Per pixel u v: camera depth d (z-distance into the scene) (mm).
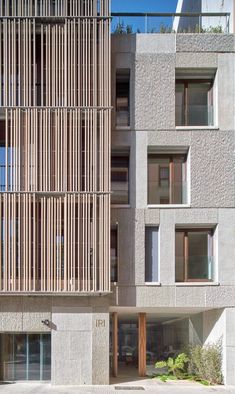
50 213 18344
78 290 18016
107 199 18484
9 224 18203
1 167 18688
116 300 18625
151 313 21719
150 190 19594
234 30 19969
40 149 18578
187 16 20641
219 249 18875
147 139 19297
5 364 18641
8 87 18766
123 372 21750
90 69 18922
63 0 19031
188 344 22125
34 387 17625
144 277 18812
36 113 18688
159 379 19578
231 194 19094
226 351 18344
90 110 18766
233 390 17281
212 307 18734
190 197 19094
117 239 18984
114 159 19719
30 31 18906
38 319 18312
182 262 19250
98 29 19094
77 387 17625
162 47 19594
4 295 18078
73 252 18172
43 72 18953
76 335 18266
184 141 19281
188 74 19938
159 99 19438
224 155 19219
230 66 19594
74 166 18562
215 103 19719
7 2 18938
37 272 18094
